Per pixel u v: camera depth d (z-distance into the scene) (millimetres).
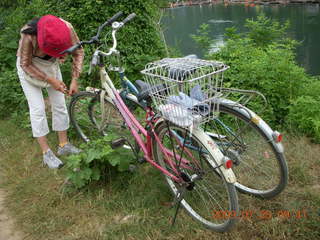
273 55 4359
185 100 2299
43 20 2883
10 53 5453
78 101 3791
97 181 3244
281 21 11438
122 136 3338
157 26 6258
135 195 3055
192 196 2975
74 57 3363
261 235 2555
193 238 2592
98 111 3783
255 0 16672
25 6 6477
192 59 2512
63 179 3350
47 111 4648
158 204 2920
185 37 9695
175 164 2801
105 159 3162
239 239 2537
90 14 5543
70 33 3176
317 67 7105
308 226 2586
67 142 3812
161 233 2641
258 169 3082
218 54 5199
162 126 2711
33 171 3543
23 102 4660
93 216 2881
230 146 2812
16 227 2840
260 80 4199
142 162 3066
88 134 4016
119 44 5383
